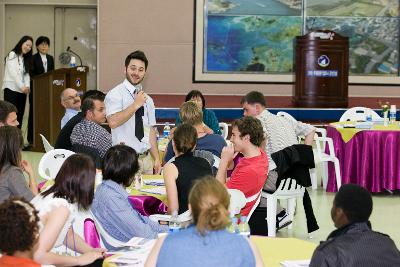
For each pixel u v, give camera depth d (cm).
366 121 945
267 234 598
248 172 516
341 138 891
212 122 819
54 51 1741
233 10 1554
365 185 881
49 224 365
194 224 285
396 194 905
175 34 1574
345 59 1292
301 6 1548
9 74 1173
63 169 384
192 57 1577
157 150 646
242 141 523
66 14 1734
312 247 384
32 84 1195
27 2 1716
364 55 1562
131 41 1579
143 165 633
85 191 383
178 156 482
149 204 505
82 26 1736
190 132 480
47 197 379
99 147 596
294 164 600
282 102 1433
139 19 1573
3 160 447
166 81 1582
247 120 525
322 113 1300
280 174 596
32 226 288
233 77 1569
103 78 1585
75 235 400
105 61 1581
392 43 1561
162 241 284
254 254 290
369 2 1551
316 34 1287
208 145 616
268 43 1557
